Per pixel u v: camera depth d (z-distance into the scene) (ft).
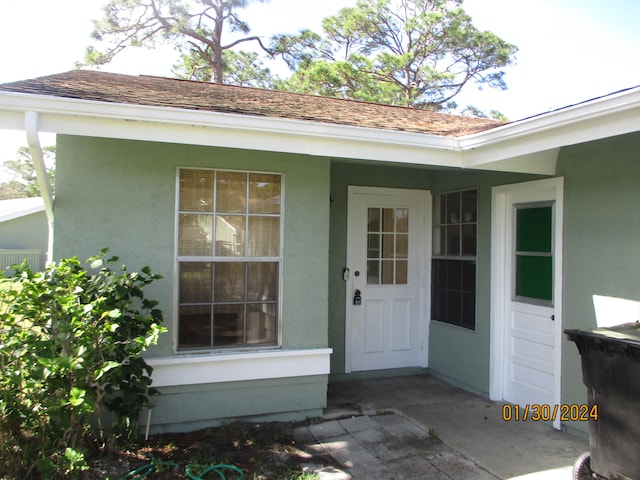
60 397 9.48
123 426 11.82
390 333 20.03
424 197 20.39
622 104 9.46
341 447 12.58
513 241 16.49
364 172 19.44
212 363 13.32
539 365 15.26
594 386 9.62
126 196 12.84
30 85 11.91
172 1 49.11
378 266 19.86
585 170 13.39
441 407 15.94
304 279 14.33
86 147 12.57
